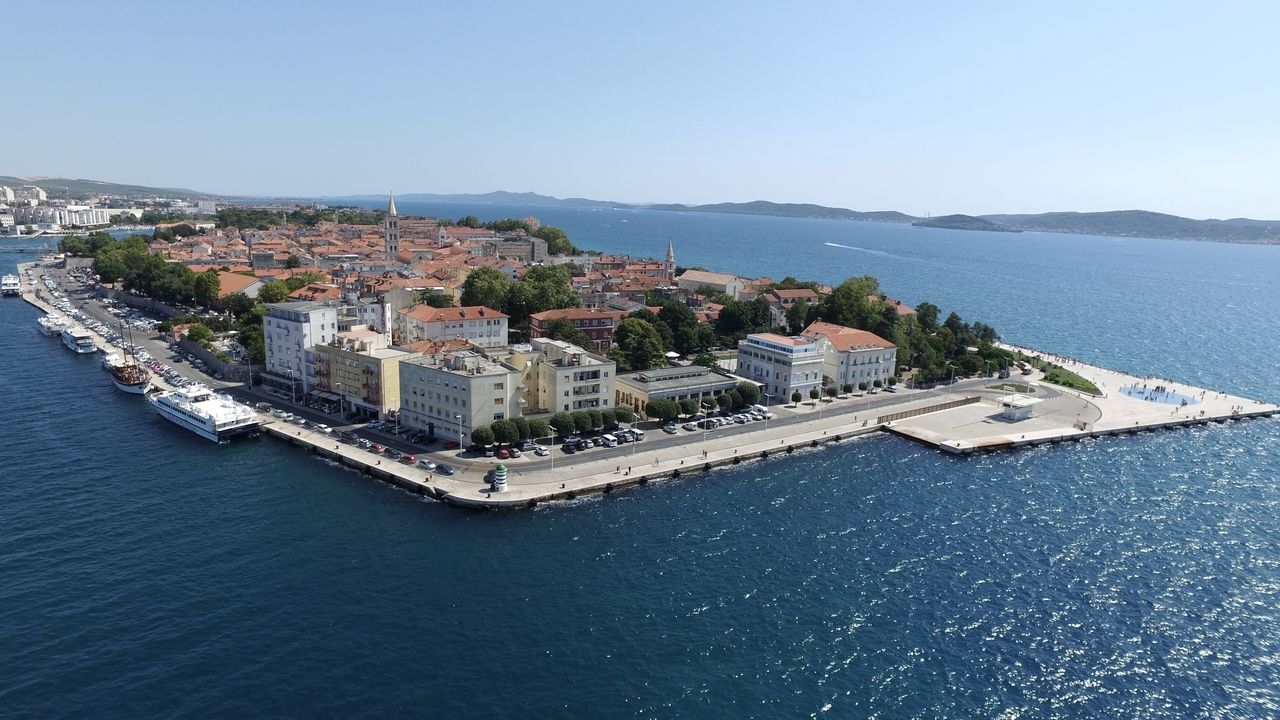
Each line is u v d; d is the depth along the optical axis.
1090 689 89.75
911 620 103.06
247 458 155.12
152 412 183.88
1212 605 108.56
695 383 193.88
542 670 89.75
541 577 110.94
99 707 80.81
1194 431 195.50
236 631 94.88
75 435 165.38
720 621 101.31
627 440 169.62
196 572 108.75
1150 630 102.12
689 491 146.12
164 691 83.62
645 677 89.25
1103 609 106.94
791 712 84.38
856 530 130.25
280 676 86.81
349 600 102.88
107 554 113.06
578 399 172.75
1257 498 148.62
